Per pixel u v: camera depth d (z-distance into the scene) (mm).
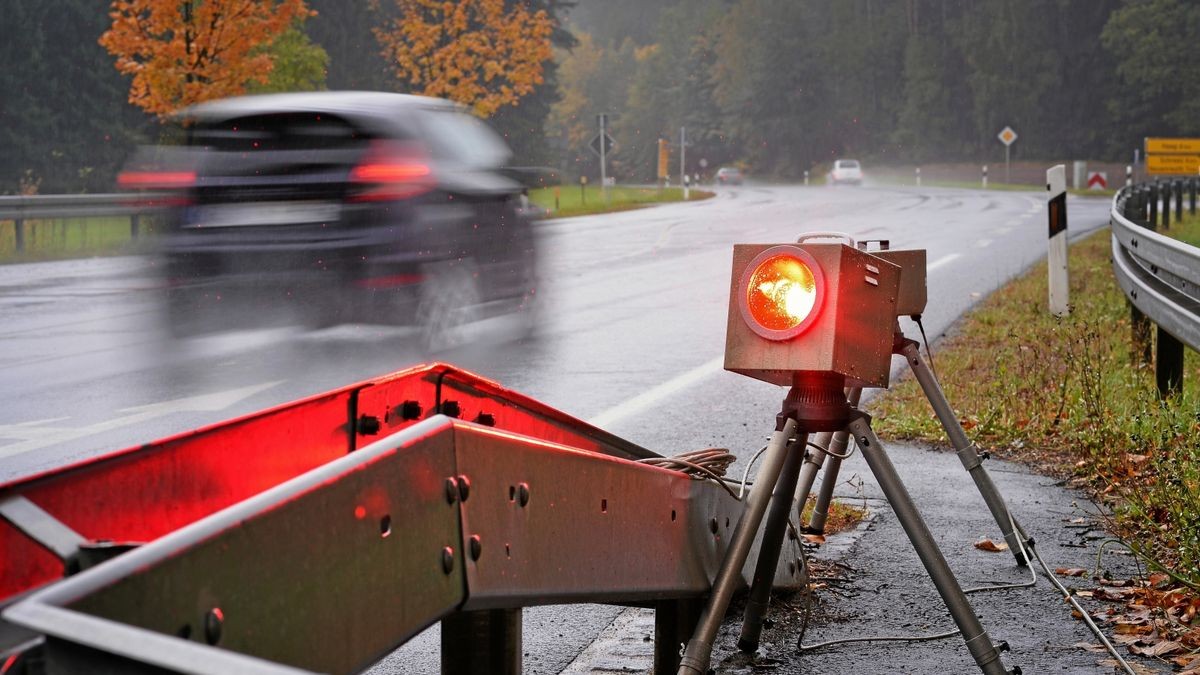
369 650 1835
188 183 9789
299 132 9672
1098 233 25609
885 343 3162
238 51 24328
